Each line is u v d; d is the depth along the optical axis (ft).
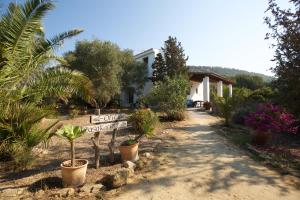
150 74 90.12
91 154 22.48
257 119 25.57
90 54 69.00
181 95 46.26
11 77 19.98
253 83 136.98
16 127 18.69
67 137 14.80
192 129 36.63
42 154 22.53
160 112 47.62
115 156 20.85
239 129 36.01
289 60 24.68
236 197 13.79
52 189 14.57
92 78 67.92
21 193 14.07
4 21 19.42
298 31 23.86
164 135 31.12
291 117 25.72
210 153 22.82
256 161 20.35
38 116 19.63
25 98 21.04
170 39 81.71
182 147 25.07
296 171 17.69
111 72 69.62
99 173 17.06
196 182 15.92
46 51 22.38
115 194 14.24
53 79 21.66
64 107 69.67
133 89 87.45
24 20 19.34
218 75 82.89
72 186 14.69
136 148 19.81
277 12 25.23
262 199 13.56
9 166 18.21
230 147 25.26
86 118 54.49
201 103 86.22
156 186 15.33
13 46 19.58
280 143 26.25
